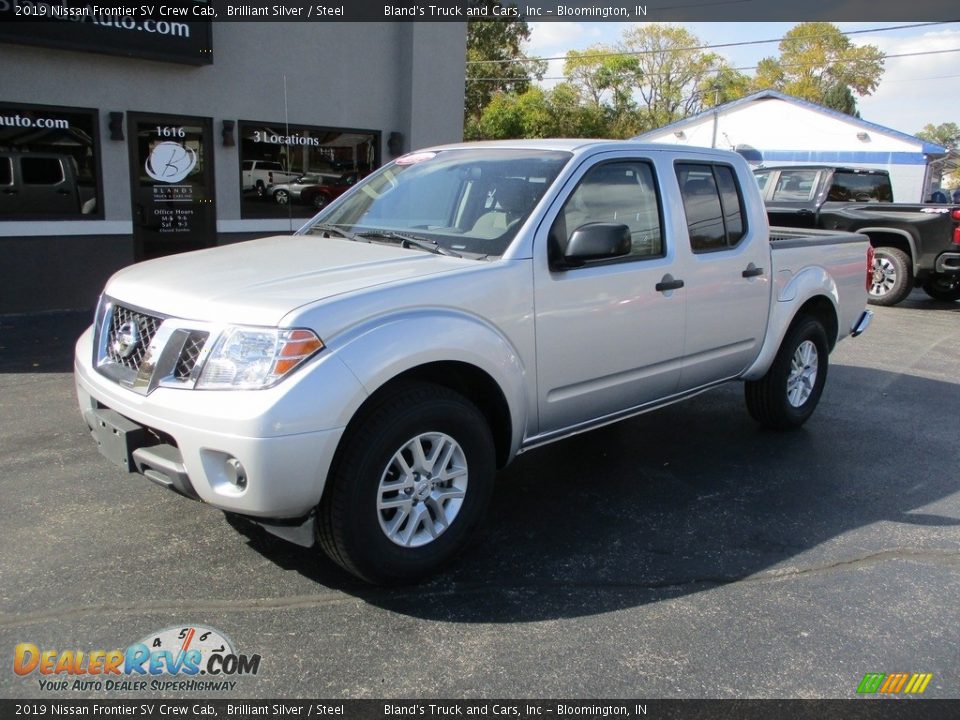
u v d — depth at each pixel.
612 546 3.93
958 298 12.58
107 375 3.41
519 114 43.38
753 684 2.89
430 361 3.30
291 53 10.90
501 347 3.60
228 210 10.71
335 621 3.20
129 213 9.84
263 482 2.93
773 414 5.61
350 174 11.93
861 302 6.24
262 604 3.30
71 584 3.39
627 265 4.20
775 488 4.74
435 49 12.12
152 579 3.46
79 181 9.45
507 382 3.64
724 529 4.16
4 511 4.07
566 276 3.89
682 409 6.33
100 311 3.65
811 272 5.55
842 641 3.17
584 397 4.12
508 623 3.22
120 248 9.84
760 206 5.14
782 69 63.03
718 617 3.32
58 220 9.30
